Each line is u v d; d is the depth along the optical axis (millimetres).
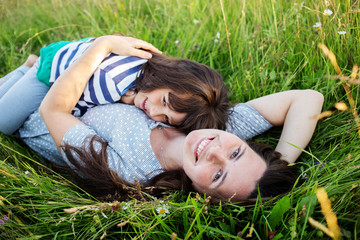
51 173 1874
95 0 3023
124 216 1414
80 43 2055
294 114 1848
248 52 2371
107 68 1885
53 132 1777
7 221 1391
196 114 1869
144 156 1775
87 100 1943
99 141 1763
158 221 1349
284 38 2264
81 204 1548
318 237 1317
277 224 1389
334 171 1567
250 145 1739
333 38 2016
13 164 1823
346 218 1312
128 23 2818
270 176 1555
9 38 2918
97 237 1445
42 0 3367
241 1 2525
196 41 2574
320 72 2053
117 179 1688
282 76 2123
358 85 1756
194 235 1403
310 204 1271
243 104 2018
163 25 2791
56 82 1812
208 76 1931
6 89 2146
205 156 1579
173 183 1708
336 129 1821
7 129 2002
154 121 1901
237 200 1544
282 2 2455
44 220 1470
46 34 3068
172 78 1848
